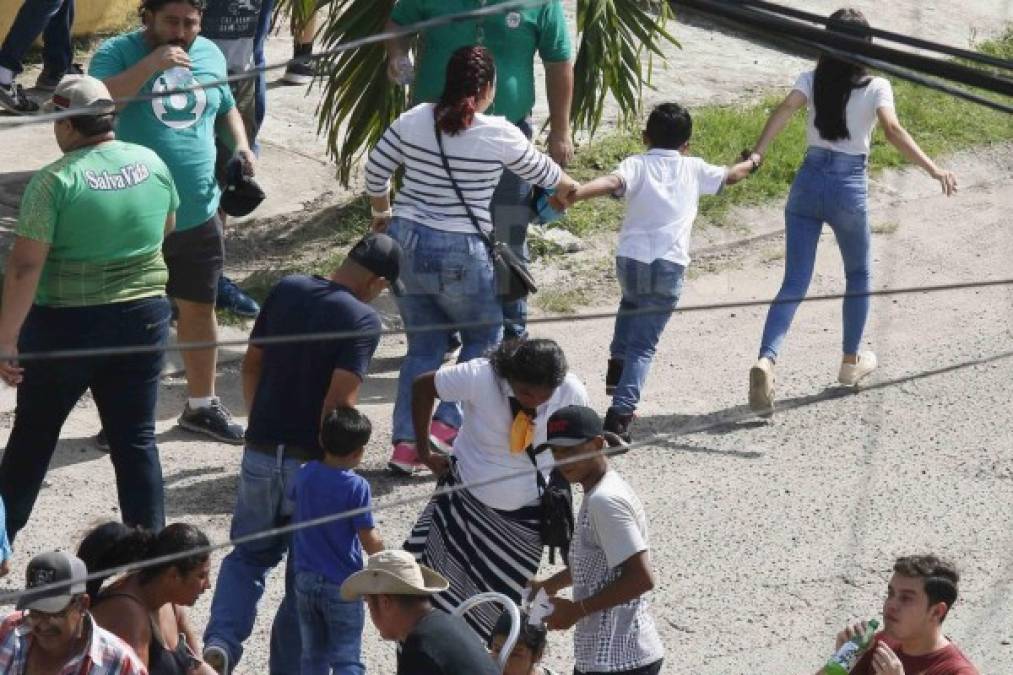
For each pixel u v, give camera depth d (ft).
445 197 67.97
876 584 65.87
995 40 142.72
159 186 59.82
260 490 54.85
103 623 45.03
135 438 60.18
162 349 33.60
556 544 53.62
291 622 54.75
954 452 77.61
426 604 45.47
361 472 71.77
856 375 82.33
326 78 117.19
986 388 84.38
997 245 104.12
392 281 56.44
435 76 79.56
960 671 46.91
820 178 78.02
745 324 90.79
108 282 58.54
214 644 53.62
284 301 54.85
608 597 48.73
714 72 125.18
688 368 85.30
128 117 69.26
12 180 95.86
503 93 79.15
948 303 94.94
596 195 72.49
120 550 46.39
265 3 93.20
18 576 61.36
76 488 68.74
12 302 57.26
